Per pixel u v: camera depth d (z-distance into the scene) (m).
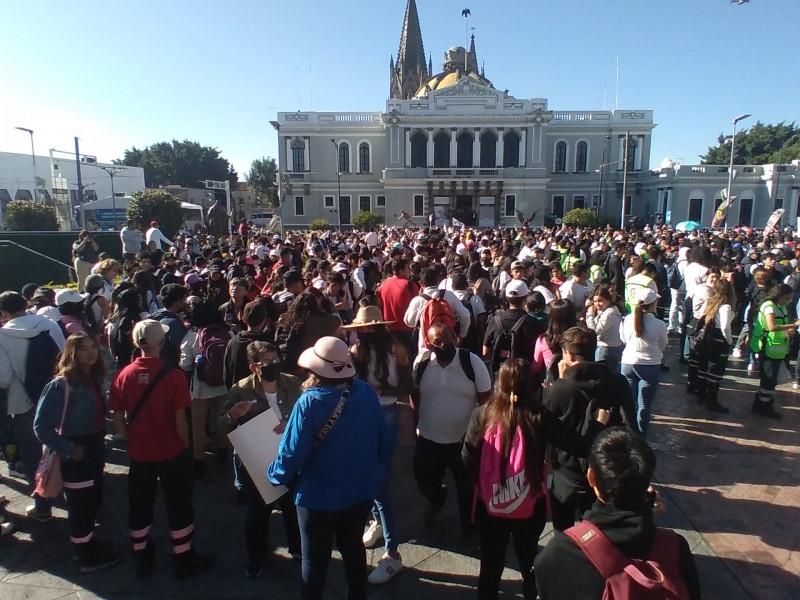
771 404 7.06
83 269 14.29
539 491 3.23
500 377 3.29
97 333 7.48
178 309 5.76
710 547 4.29
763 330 6.98
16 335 4.82
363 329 4.25
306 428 3.10
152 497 3.99
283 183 60.34
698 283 9.56
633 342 5.82
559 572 1.96
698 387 7.64
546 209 59.97
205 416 5.48
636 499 1.98
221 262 9.31
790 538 4.41
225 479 5.55
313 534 3.19
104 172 58.03
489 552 3.35
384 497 3.95
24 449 4.86
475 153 57.16
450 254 11.81
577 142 59.25
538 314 5.83
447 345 4.12
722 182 52.03
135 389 3.83
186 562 4.00
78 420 3.93
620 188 59.09
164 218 28.58
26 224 30.70
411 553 4.30
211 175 85.94
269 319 5.48
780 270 11.02
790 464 5.73
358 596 3.29
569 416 3.65
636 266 8.19
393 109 56.84
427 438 4.25
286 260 10.80
